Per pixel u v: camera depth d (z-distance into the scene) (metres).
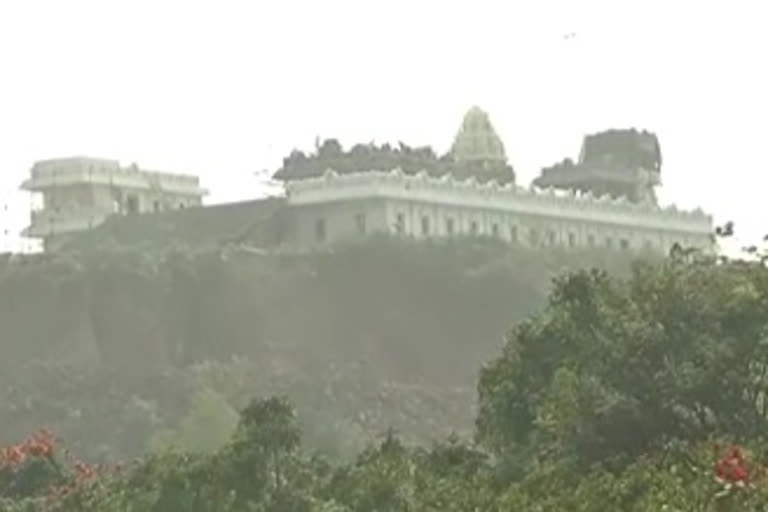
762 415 121.81
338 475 144.50
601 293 137.88
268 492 141.62
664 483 98.94
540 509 106.12
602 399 121.31
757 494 88.62
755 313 124.88
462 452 143.88
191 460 150.75
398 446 151.62
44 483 172.25
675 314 125.94
